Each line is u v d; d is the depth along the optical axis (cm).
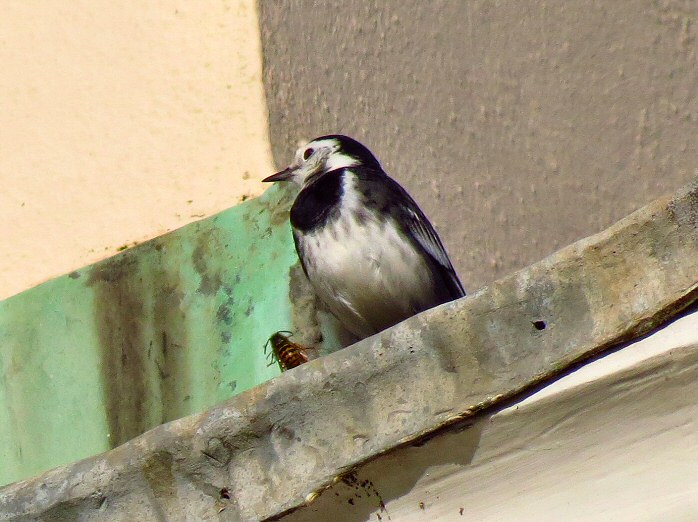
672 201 519
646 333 517
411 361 544
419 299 877
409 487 550
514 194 1108
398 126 1053
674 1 1062
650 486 519
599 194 1096
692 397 513
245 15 960
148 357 838
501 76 1085
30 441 850
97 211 932
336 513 565
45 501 593
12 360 878
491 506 542
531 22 1069
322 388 554
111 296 870
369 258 860
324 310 857
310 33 966
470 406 531
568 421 525
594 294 525
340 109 980
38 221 948
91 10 1030
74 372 856
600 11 1073
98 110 981
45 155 980
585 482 528
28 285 920
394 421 543
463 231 1091
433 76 1057
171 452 575
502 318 535
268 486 561
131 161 945
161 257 872
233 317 838
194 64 960
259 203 884
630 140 1095
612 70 1084
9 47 1048
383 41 1022
